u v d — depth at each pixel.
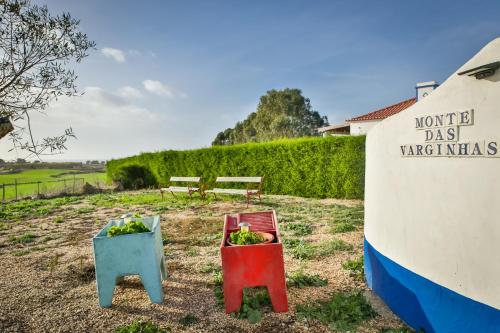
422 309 3.46
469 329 2.89
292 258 6.23
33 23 4.25
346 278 5.20
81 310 4.42
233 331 3.79
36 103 4.39
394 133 3.91
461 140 2.92
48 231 9.59
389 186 4.07
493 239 2.68
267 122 56.53
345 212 10.75
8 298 4.84
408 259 3.68
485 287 2.75
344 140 14.19
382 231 4.31
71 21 4.62
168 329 3.86
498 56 2.58
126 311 4.36
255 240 4.35
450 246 3.07
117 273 4.48
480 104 2.74
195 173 19.91
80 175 32.38
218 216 10.95
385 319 3.89
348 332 3.65
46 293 5.01
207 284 5.17
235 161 18.11
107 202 15.55
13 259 6.82
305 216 10.44
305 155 15.38
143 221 5.50
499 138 2.60
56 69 4.61
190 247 7.32
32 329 3.95
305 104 57.91
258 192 13.76
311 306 4.27
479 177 2.77
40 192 19.75
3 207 14.58
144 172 23.09
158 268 4.55
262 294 4.63
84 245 7.84
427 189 3.34
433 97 3.22
